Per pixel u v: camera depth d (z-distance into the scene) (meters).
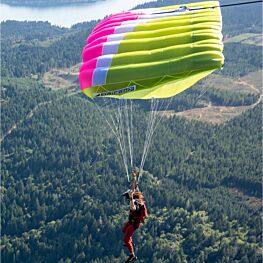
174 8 75.38
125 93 69.69
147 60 67.88
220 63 65.94
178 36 68.75
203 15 71.38
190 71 66.12
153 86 68.06
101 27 77.00
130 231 71.81
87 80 70.12
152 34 70.25
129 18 74.81
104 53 70.62
